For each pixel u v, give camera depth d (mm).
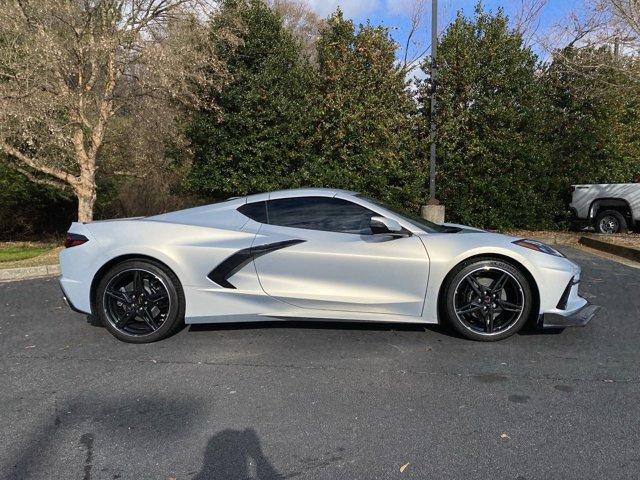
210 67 10953
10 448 2893
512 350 4301
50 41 8961
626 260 8922
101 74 10773
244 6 11570
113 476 2619
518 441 2887
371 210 4699
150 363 4148
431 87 12102
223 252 4543
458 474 2588
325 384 3684
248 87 11555
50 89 9578
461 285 4449
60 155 10883
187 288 4562
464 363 4035
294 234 4598
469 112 11930
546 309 4363
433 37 11852
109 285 4629
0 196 13445
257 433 3018
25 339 4820
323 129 12188
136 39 9508
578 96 12281
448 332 4777
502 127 11969
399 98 12312
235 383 3730
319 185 11969
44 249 12453
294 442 2916
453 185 12164
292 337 4711
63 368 4070
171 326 4605
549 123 12430
